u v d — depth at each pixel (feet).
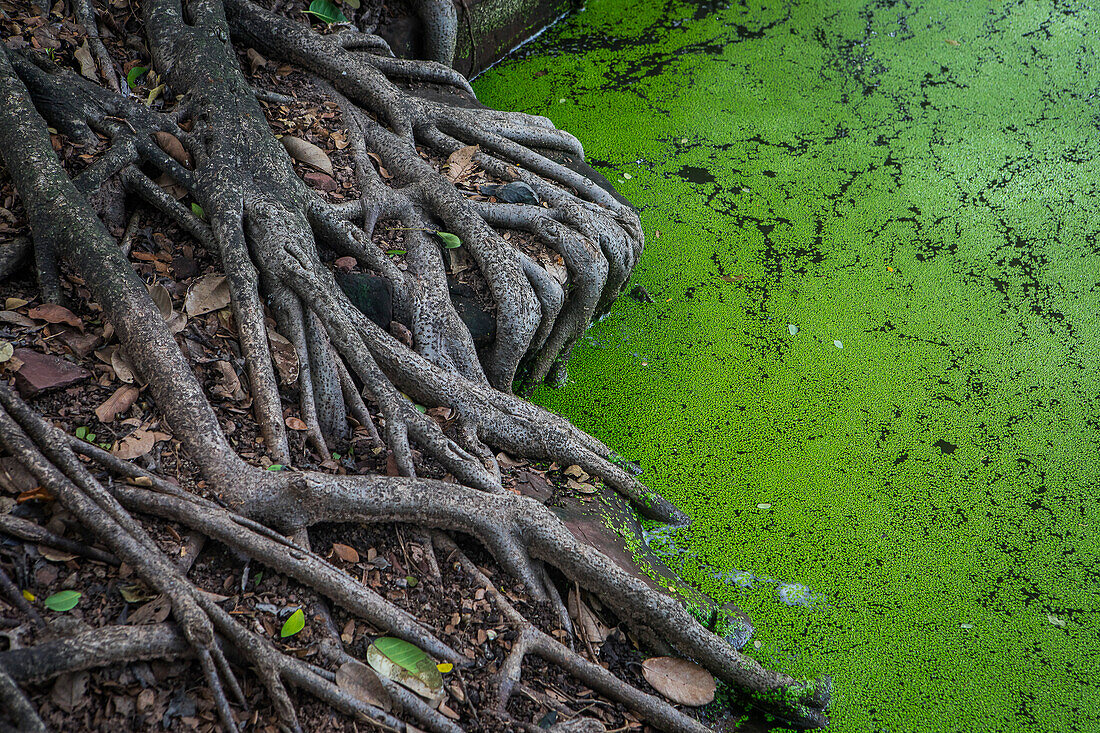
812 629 12.17
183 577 8.97
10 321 10.60
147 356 10.53
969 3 25.44
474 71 22.24
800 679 11.46
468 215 14.08
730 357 16.12
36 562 8.74
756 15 25.02
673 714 10.41
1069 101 21.97
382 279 13.00
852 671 11.73
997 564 13.04
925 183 19.83
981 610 12.48
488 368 13.85
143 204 12.67
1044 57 23.38
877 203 19.34
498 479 11.79
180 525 9.59
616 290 15.92
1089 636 12.22
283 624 9.33
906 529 13.46
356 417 11.89
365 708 8.92
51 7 14.23
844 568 12.92
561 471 13.07
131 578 8.91
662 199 19.26
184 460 10.14
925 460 14.46
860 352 16.25
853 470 14.28
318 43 15.89
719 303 17.15
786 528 13.43
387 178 14.85
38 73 12.75
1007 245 18.35
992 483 14.12
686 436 14.74
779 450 14.56
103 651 8.06
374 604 9.66
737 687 11.20
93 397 10.35
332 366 11.78
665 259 17.98
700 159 20.33
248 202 12.44
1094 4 25.18
